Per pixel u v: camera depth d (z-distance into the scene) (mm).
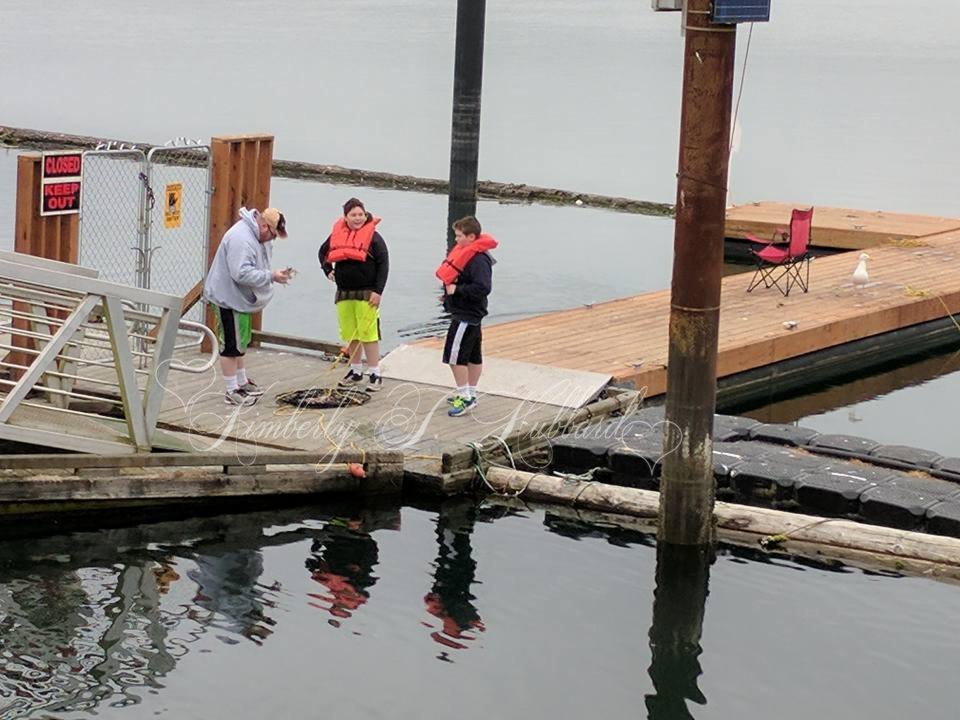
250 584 9234
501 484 10992
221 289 11758
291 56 56969
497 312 18234
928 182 29625
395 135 35312
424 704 7621
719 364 14641
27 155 11906
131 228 20484
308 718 7426
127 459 10172
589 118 38469
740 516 10195
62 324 10570
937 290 17922
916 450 11703
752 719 7582
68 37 65625
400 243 22703
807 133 36906
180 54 57562
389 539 10117
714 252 9297
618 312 16547
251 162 13859
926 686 7992
